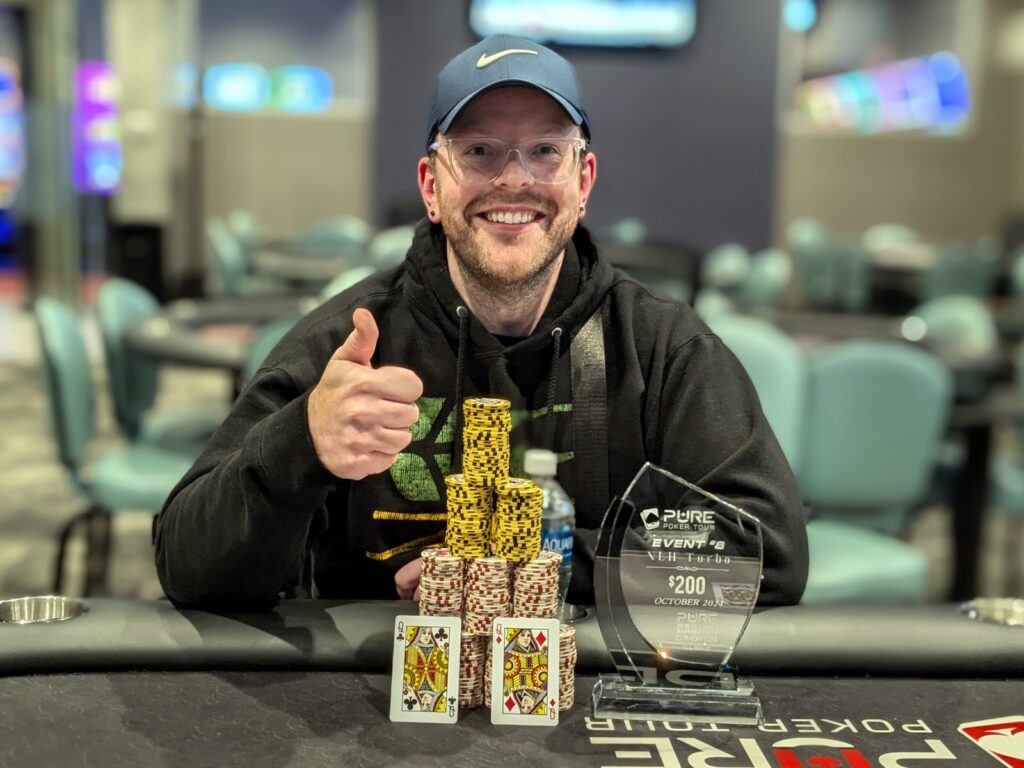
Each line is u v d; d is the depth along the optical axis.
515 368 1.45
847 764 0.96
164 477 2.91
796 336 3.99
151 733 0.99
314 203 9.27
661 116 9.08
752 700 1.05
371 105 9.09
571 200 1.36
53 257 8.80
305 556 1.44
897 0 9.40
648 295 1.55
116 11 8.65
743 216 9.28
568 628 1.07
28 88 8.83
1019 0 9.50
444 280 1.41
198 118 9.11
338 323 1.44
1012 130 9.65
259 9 9.09
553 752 0.98
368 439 1.08
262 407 1.37
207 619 1.19
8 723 1.01
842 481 2.76
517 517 1.04
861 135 9.42
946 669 1.15
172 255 9.13
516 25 8.84
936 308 4.13
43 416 5.99
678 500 1.11
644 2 8.86
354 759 0.95
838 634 1.17
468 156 1.33
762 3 8.95
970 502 3.28
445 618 1.04
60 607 1.23
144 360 3.43
